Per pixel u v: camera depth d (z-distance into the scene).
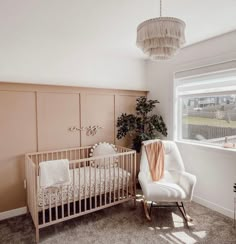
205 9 1.99
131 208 2.98
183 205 2.91
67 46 3.03
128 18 2.16
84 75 3.28
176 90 3.44
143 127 3.57
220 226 2.50
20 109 2.76
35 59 2.85
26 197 2.84
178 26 1.41
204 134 3.13
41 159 2.92
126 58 3.70
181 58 3.25
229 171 2.70
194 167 3.15
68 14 2.04
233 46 2.56
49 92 2.97
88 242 2.23
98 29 2.42
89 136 3.36
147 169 2.99
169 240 2.25
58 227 2.50
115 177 2.86
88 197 2.69
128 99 3.76
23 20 2.14
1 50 2.62
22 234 2.37
